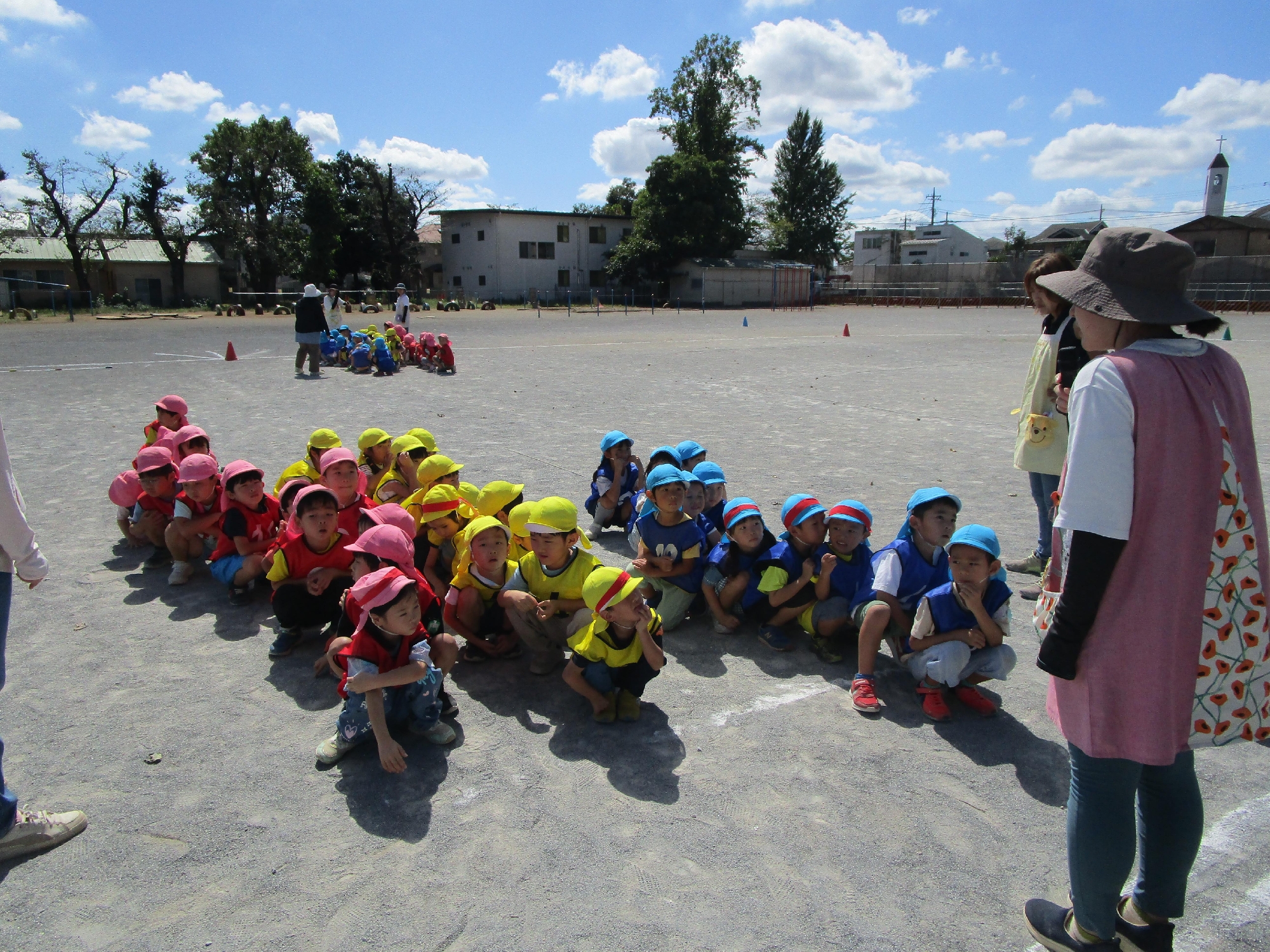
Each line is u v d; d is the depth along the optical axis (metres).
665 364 19.86
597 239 64.06
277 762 3.54
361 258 59.66
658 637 3.84
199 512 5.50
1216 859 2.95
